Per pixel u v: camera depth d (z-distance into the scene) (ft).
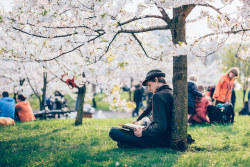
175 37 15.67
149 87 16.38
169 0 14.17
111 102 25.09
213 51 14.71
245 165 11.87
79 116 29.71
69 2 16.38
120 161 12.99
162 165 12.32
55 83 45.24
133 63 23.25
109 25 15.94
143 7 15.71
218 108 27.40
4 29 18.21
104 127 27.58
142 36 22.67
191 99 28.19
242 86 64.08
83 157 14.20
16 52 17.97
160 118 14.83
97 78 21.56
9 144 18.63
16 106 35.45
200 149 16.07
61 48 18.98
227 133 21.25
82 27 17.39
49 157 14.55
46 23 17.81
